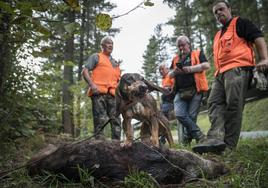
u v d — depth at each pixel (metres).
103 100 6.87
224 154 5.20
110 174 3.82
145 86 3.61
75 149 3.90
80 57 18.50
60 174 3.91
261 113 17.02
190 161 4.02
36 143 6.76
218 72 5.69
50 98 9.07
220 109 5.58
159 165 3.86
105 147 3.89
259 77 5.27
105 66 6.96
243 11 17.47
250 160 4.55
